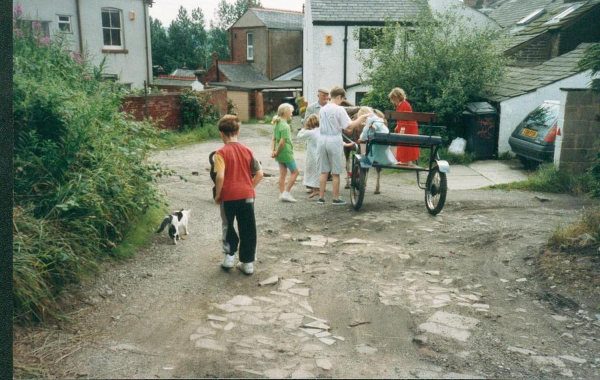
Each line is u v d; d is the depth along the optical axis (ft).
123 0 74.84
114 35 75.36
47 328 14.02
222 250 19.81
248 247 18.48
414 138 26.86
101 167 19.86
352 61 75.97
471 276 18.90
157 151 48.29
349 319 15.42
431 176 27.91
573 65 45.96
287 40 128.88
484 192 34.22
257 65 130.62
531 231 24.03
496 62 48.34
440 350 13.55
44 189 18.29
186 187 32.96
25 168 18.24
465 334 14.43
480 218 26.89
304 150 54.65
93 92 24.90
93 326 14.43
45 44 27.30
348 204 29.73
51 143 18.79
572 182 34.04
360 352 13.42
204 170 39.86
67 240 16.61
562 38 59.21
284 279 18.37
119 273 17.95
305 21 86.28
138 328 14.40
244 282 18.03
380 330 14.73
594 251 19.58
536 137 38.91
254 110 107.65
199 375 12.06
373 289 17.63
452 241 22.98
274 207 28.68
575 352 13.60
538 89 45.06
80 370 12.13
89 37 71.36
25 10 63.36
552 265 19.15
